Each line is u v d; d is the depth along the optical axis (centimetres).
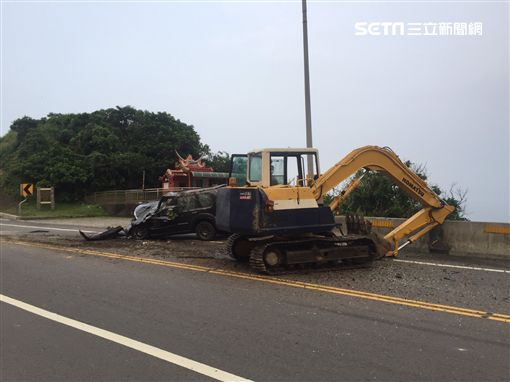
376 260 1075
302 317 623
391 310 654
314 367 456
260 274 920
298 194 963
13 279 895
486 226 1135
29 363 475
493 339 534
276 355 488
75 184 4100
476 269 965
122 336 554
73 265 1053
